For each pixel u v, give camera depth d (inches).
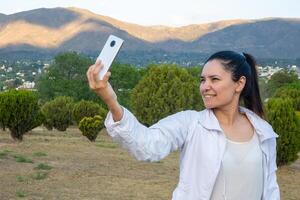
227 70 123.3
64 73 2341.3
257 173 122.3
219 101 123.3
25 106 757.9
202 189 119.5
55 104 1155.9
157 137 117.6
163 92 843.4
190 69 1688.0
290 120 578.2
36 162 523.5
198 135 121.0
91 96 2320.4
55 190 406.9
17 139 768.9
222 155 119.7
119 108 113.2
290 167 607.2
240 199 120.9
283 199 434.9
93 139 868.0
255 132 125.2
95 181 451.5
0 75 7180.1
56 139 853.8
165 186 450.6
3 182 419.2
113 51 109.8
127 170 516.4
